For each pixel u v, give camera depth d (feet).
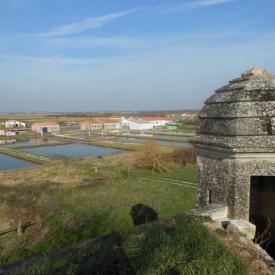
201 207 21.65
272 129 18.10
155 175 118.93
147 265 15.11
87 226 62.85
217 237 17.65
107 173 122.83
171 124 407.64
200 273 14.99
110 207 74.38
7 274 14.96
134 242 17.12
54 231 60.34
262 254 17.76
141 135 309.63
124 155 171.73
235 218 19.34
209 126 20.70
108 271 15.17
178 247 16.42
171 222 19.49
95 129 394.52
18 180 110.11
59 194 88.38
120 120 418.72
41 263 15.61
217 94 21.53
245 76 20.77
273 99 18.49
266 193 24.06
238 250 17.24
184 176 115.75
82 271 14.89
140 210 72.59
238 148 18.17
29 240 56.34
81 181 108.17
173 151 148.77
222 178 20.01
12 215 67.92
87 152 202.39
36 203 75.15
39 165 154.20
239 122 18.48
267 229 23.95
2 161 171.12
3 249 52.24
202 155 21.72
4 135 320.09
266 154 18.24
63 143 253.03
